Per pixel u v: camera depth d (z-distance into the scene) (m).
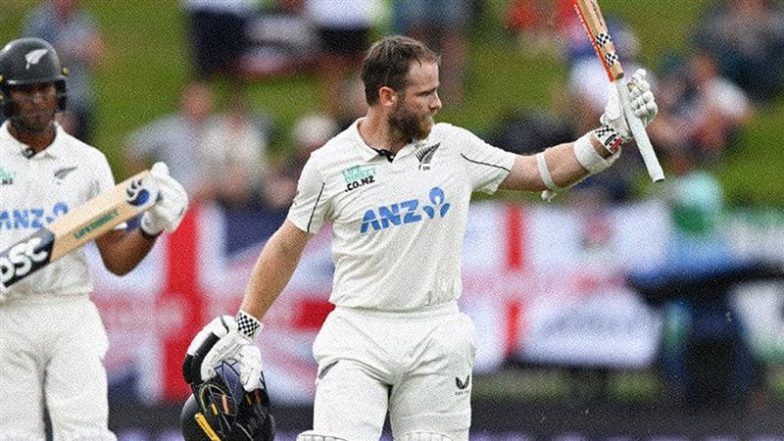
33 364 25.52
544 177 23.00
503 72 54.81
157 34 58.91
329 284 40.47
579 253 41.03
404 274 22.69
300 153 47.09
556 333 40.94
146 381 40.38
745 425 40.47
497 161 23.11
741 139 50.69
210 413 23.81
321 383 23.05
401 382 23.09
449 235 22.84
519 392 40.88
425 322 22.91
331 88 51.78
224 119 48.66
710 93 50.06
